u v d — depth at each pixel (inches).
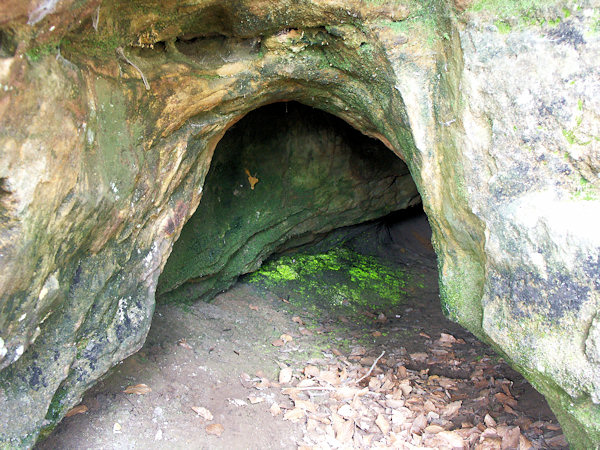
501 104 78.9
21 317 61.7
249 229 176.7
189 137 99.8
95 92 68.9
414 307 210.4
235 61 98.3
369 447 118.0
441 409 134.1
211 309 173.2
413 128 96.5
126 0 69.2
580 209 73.6
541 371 79.3
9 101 49.2
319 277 214.2
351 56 100.8
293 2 88.7
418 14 89.9
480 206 85.0
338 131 186.7
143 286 98.3
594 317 71.9
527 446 110.5
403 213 265.6
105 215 75.4
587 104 70.7
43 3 50.6
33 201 55.4
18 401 69.9
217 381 134.0
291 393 136.7
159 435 107.1
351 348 172.2
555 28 72.3
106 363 89.6
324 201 197.2
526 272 79.0
